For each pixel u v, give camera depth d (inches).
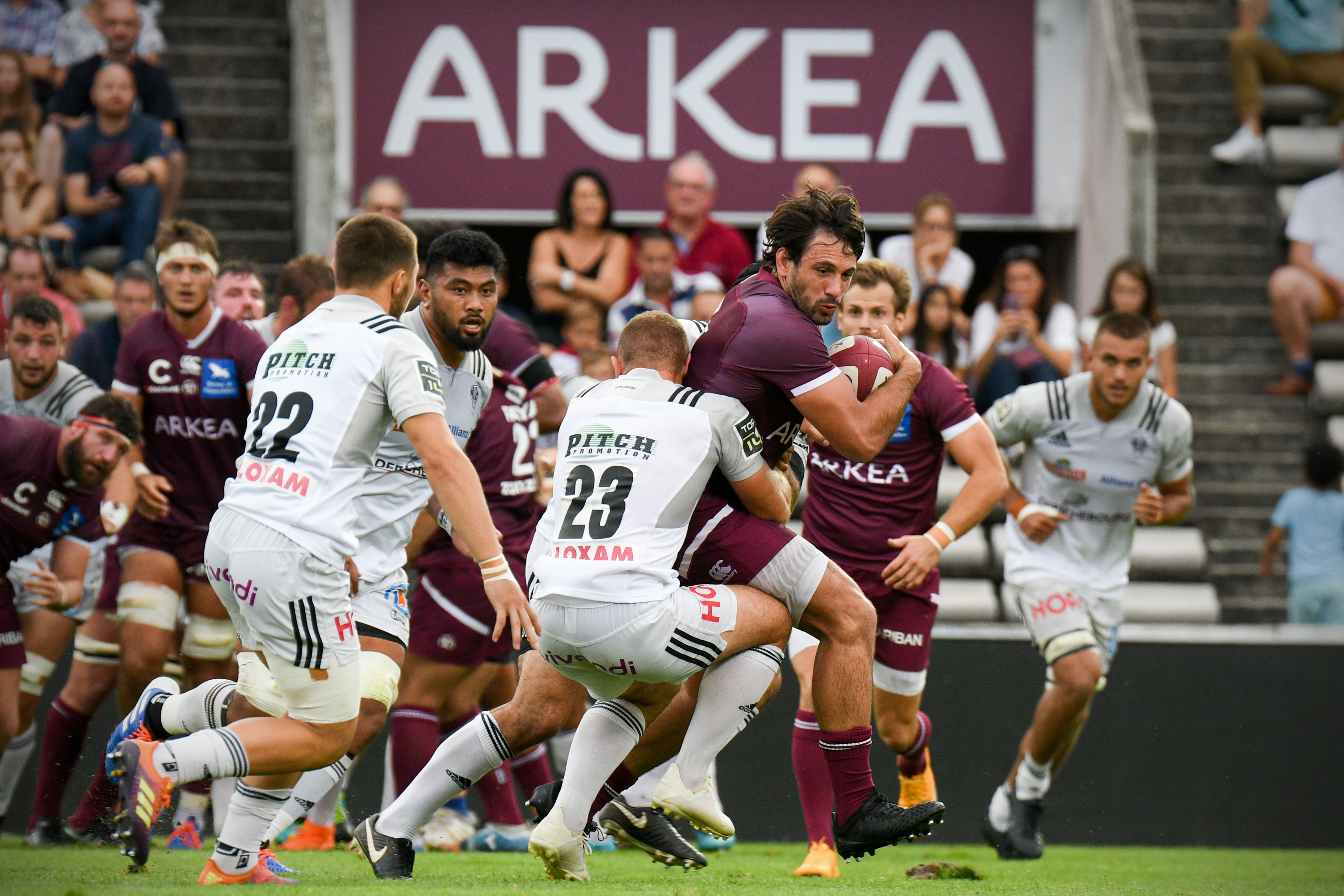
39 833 767.1
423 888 478.0
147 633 745.0
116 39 1261.1
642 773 574.2
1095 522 845.2
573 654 493.0
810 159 1387.8
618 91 1379.2
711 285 1214.3
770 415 534.0
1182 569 1135.0
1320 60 1467.8
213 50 1444.4
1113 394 807.7
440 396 475.5
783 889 530.6
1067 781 984.9
